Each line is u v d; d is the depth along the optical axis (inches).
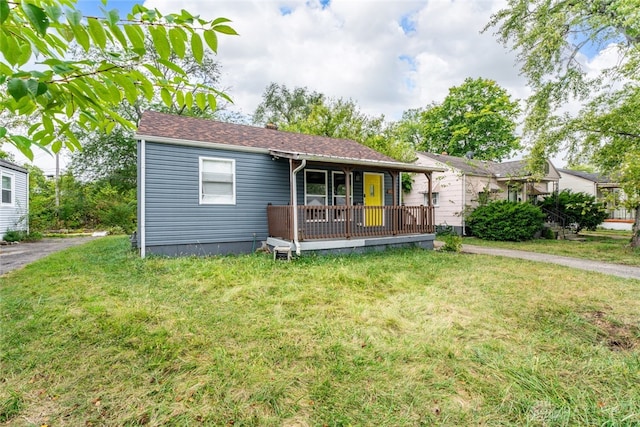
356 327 143.0
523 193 717.9
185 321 146.3
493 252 407.2
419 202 717.9
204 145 325.4
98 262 280.2
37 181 891.4
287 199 381.7
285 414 86.6
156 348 119.9
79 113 50.3
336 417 85.4
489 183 645.3
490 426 82.7
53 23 37.4
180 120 371.9
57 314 150.6
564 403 90.6
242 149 348.2
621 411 87.3
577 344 128.8
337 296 189.3
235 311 161.0
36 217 592.1
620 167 390.9
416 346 124.8
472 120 993.5
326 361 113.4
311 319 152.3
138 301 171.2
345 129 781.3
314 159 319.0
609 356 118.5
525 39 424.2
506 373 106.0
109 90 46.9
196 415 85.4
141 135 293.4
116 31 39.8
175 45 43.8
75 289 193.3
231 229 347.3
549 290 208.2
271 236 358.9
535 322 151.6
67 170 775.1
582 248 446.9
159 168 306.2
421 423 84.0
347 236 342.6
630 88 384.5
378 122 807.1
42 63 39.9
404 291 202.7
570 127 428.1
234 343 125.8
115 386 97.2
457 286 217.8
